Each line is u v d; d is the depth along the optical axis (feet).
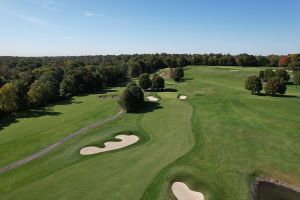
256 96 222.89
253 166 104.32
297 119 155.94
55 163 112.57
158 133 143.74
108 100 245.65
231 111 178.29
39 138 145.38
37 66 499.51
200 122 157.99
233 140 129.08
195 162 107.86
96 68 374.22
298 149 117.39
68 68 422.00
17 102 215.72
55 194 89.10
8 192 91.45
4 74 366.84
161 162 108.58
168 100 223.30
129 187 91.30
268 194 88.38
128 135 144.46
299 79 277.85
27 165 111.65
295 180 95.35
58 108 225.15
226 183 93.09
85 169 105.70
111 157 115.85
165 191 88.53
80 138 142.31
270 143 124.57
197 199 86.63
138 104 197.88
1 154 124.77
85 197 86.74
